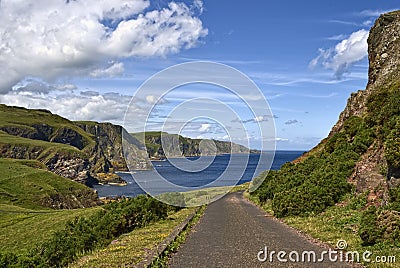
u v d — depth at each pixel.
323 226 14.44
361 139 22.03
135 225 17.06
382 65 31.95
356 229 13.00
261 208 24.67
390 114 20.12
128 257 9.98
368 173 17.70
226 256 9.94
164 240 11.55
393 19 33.78
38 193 98.00
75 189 108.06
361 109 30.36
